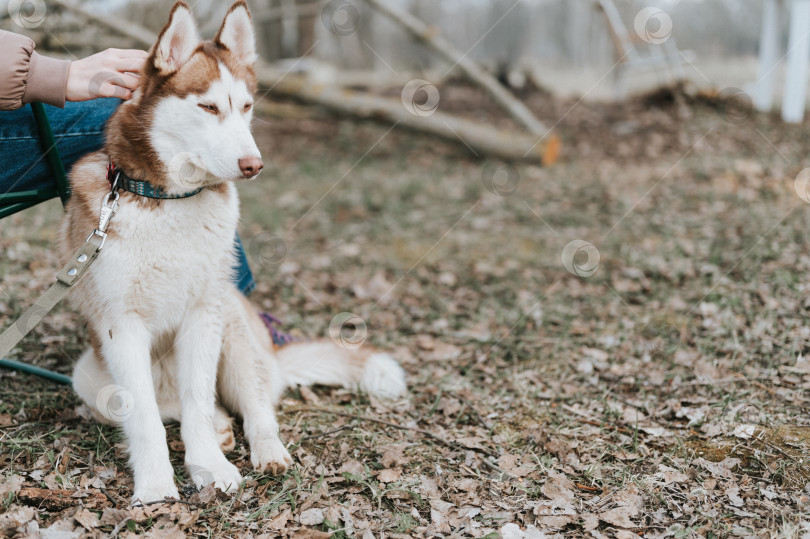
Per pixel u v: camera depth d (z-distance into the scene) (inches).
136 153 81.1
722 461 87.1
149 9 295.7
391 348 134.2
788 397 102.2
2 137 85.2
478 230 214.2
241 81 83.2
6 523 70.8
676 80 350.9
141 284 83.0
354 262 187.9
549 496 81.5
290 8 350.6
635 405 105.6
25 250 164.2
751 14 768.9
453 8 1131.9
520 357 127.4
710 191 223.5
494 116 352.5
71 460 86.4
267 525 75.5
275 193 253.3
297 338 125.0
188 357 88.4
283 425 100.3
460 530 75.1
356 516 77.9
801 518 74.4
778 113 328.2
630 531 74.1
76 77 78.4
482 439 97.3
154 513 75.5
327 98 308.2
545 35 1186.6
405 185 263.9
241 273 111.2
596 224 209.0
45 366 113.4
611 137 317.1
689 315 137.1
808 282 143.2
